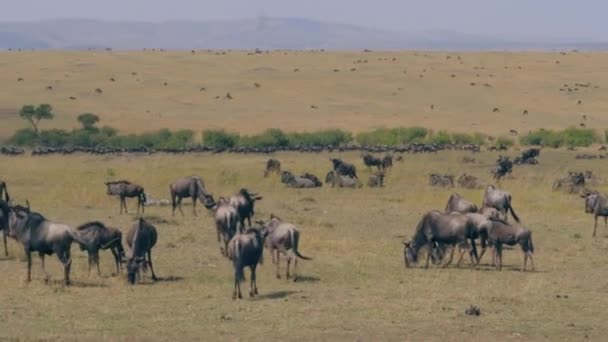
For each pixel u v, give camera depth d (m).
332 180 155.75
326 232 103.31
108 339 57.12
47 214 115.56
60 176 162.25
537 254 91.62
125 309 65.56
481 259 88.31
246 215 95.56
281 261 84.56
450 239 83.00
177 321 62.28
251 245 69.44
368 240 98.44
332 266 83.12
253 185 153.75
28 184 150.75
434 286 74.44
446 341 57.78
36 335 58.12
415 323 62.44
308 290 72.75
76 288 72.44
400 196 140.88
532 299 70.12
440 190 146.00
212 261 85.25
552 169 184.25
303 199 134.88
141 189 118.00
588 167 189.38
